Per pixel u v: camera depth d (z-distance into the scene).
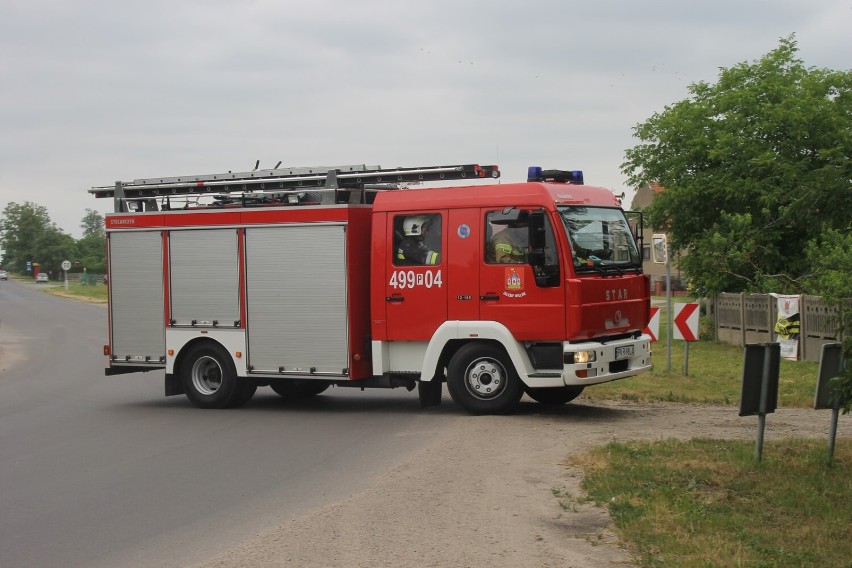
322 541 6.80
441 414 13.04
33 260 173.50
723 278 26.25
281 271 13.71
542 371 12.03
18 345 31.53
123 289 15.01
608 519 7.16
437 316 12.52
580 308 11.74
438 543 6.64
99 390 18.12
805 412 12.77
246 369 14.03
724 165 28.67
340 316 13.34
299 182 13.80
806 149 27.84
